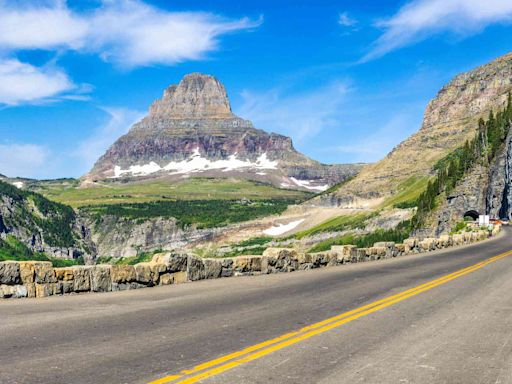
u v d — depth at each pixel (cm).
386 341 905
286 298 1412
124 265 1597
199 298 1408
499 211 15612
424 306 1288
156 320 1071
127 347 831
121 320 1065
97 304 1280
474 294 1502
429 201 19362
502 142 17738
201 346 845
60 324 1012
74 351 800
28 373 680
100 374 680
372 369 729
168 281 1745
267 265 2152
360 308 1249
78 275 1489
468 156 18938
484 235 6053
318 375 694
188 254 1836
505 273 2094
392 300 1381
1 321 1035
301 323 1054
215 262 1944
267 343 873
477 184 17262
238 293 1515
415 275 2050
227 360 760
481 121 19850
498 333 980
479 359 792
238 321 1069
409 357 798
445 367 746
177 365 729
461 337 945
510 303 1338
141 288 1636
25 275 1384
